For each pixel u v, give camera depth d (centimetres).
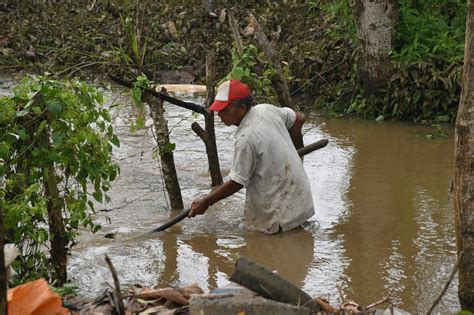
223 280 656
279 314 417
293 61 1421
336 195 877
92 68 1546
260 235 762
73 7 1866
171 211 828
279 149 759
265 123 760
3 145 575
